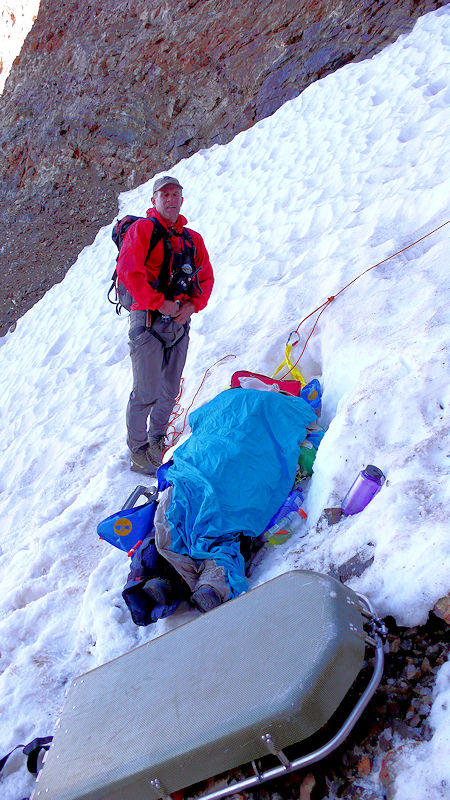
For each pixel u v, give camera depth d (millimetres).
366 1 12070
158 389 4633
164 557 3221
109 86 17156
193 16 15688
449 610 2160
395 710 2082
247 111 13625
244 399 3861
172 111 15406
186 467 3543
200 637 2430
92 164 17203
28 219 17906
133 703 2350
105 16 18266
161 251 4289
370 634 2246
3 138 19812
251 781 2035
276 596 2332
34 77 19734
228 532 3248
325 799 2014
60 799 2176
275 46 13586
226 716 2004
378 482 2922
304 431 3785
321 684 1941
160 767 2045
